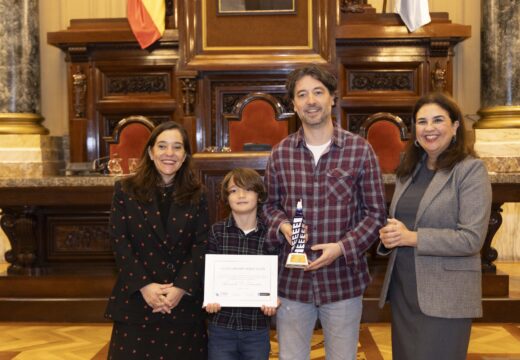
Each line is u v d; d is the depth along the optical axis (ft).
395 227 8.11
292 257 8.46
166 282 9.18
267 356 9.32
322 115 8.64
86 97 25.43
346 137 8.89
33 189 16.72
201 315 9.43
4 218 17.44
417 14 24.16
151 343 9.21
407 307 8.52
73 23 25.22
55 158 26.81
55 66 27.89
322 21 22.94
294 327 8.90
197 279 9.11
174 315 9.21
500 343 14.46
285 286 8.94
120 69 25.39
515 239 25.54
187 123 24.04
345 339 8.76
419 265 8.26
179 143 9.32
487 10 25.29
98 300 16.69
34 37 26.07
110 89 25.57
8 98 25.39
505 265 24.17
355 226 8.86
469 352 13.75
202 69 23.09
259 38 23.13
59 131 27.94
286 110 24.81
